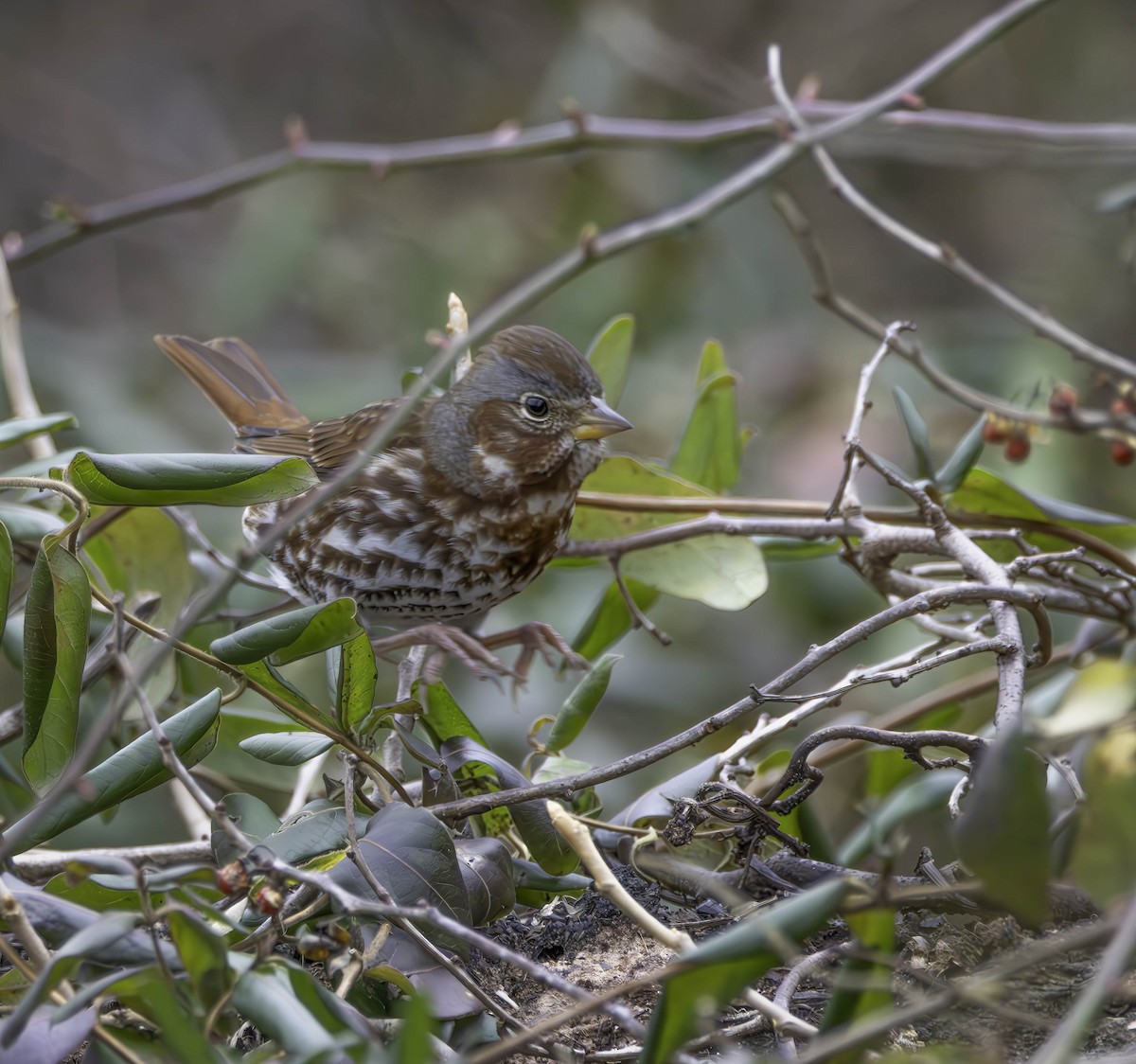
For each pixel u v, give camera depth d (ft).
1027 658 19.79
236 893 14.03
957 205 48.57
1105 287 41.81
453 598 25.08
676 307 41.27
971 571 19.11
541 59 54.75
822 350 40.06
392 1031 14.11
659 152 42.73
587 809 19.11
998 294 22.98
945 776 12.69
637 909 14.06
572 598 34.14
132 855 17.94
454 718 18.40
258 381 31.07
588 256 21.85
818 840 19.42
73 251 53.36
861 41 50.80
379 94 57.47
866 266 48.42
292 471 16.80
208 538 33.50
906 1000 14.43
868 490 35.86
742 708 16.11
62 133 55.88
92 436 39.22
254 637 15.72
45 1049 11.93
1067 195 44.86
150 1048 13.17
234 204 54.75
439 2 55.98
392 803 15.96
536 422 24.21
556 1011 15.60
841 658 33.96
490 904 15.90
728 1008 15.08
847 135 37.09
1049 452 33.83
